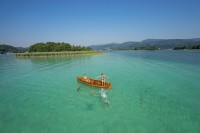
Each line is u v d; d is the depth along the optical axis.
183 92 20.95
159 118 14.09
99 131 12.26
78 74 34.41
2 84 26.52
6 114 15.32
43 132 12.28
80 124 13.34
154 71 37.16
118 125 13.08
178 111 15.36
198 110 15.51
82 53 114.50
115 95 20.22
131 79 28.92
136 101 18.09
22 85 25.69
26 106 17.16
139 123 13.30
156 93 20.78
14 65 53.00
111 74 34.06
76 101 18.39
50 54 94.12
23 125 13.30
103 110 15.91
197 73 33.41
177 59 66.00
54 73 35.81
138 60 67.25
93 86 23.56
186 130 12.20
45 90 22.73
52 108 16.56
